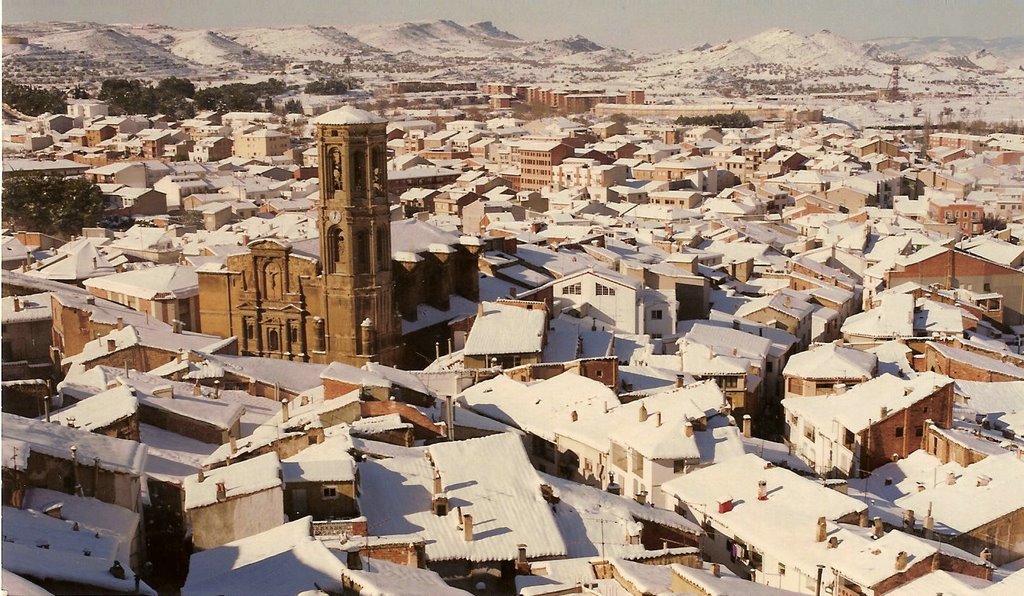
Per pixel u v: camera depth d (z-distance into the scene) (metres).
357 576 62.06
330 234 155.88
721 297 199.75
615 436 106.50
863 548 81.06
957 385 139.62
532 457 115.31
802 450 127.62
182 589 64.94
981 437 117.69
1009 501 98.94
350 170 153.62
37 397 97.75
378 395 109.50
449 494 85.31
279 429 97.19
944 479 107.81
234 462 88.25
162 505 81.88
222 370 130.25
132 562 70.25
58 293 161.62
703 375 140.88
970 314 187.12
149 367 135.75
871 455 115.31
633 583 68.94
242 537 75.44
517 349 140.75
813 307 192.25
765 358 156.75
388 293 159.50
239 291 161.12
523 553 79.06
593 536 84.94
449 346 161.50
